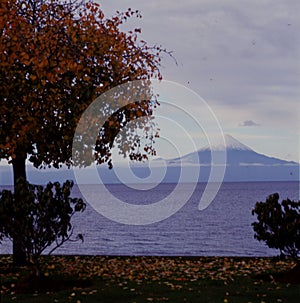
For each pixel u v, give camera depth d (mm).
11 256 17391
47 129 13961
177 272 13664
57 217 11633
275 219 12102
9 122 13492
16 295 10820
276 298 10461
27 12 13859
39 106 13797
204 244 44156
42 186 11625
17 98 13516
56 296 10617
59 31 13617
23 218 11305
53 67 13438
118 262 15562
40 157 14406
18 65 13492
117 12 14602
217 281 12227
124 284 11891
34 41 13133
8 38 13375
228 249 40594
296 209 12539
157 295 10711
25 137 13492
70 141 14281
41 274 11820
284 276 12391
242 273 13445
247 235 50906
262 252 38375
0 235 11945
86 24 14008
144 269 14234
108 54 14031
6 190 11492
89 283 12039
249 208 100562
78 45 13672
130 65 14383
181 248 41594
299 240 12023
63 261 15773
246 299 10312
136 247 42406
